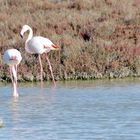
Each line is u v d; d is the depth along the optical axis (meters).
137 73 26.44
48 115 17.75
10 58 23.22
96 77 25.94
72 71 26.09
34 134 15.15
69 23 33.28
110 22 33.09
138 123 16.30
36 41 25.84
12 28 32.66
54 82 24.53
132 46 28.56
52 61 26.75
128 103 19.64
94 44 28.56
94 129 15.62
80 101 20.20
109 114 17.72
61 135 14.98
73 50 27.42
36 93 22.23
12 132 15.41
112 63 26.53
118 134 14.98
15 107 19.28
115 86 23.59
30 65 26.52
